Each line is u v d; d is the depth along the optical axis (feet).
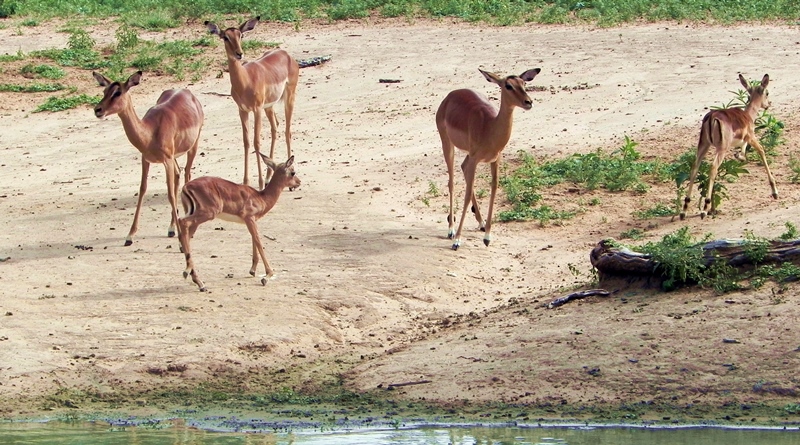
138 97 100.99
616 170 73.56
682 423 39.55
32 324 49.65
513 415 41.29
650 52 108.27
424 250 61.16
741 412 40.55
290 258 59.36
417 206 70.79
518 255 62.28
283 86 76.28
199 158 84.84
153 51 113.50
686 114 88.02
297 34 121.49
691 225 64.08
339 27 124.36
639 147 80.43
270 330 50.06
